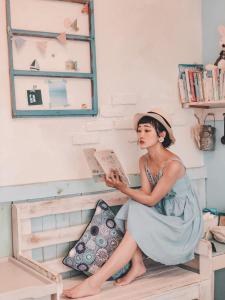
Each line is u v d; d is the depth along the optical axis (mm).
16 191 2367
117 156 2557
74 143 2572
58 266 2439
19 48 2375
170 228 2404
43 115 2445
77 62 2578
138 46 2840
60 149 2529
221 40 2873
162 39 2951
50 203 2410
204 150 3086
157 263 2750
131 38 2807
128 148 2805
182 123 3066
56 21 2498
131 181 2820
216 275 3008
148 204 2434
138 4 2830
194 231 2482
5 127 2350
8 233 2355
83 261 2424
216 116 3082
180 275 2510
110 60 2721
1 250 2338
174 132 3037
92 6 2602
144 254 2596
